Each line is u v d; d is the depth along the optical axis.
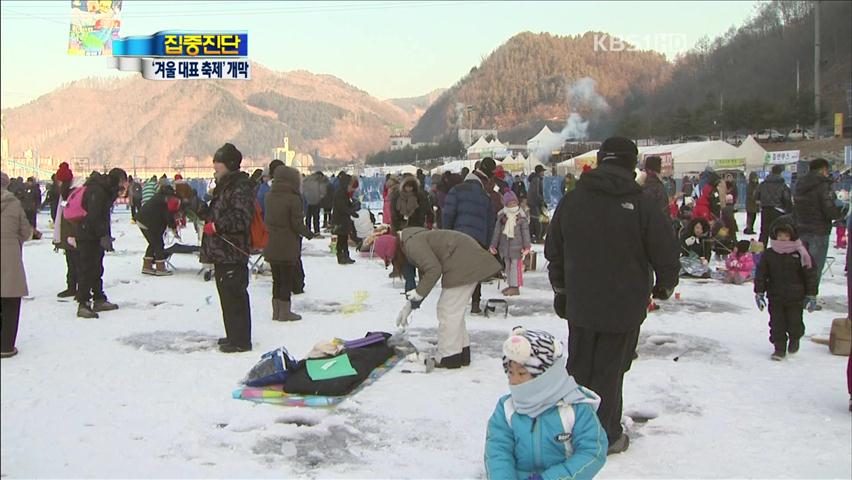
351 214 15.10
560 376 3.24
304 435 5.14
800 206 10.20
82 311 9.05
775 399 6.16
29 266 14.12
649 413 5.79
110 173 9.24
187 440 4.97
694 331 8.80
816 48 67.94
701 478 4.54
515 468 3.27
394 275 7.43
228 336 7.43
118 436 4.98
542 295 11.27
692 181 33.44
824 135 73.06
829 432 5.39
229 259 7.31
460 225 8.80
